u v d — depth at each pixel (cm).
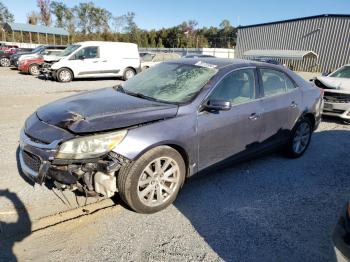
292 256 273
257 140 420
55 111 333
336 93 769
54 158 280
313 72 2953
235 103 383
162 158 314
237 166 463
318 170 468
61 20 6600
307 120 508
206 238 290
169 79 399
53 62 1492
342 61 2783
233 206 348
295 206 358
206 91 355
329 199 379
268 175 438
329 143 612
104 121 295
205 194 372
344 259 203
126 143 287
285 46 3231
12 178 379
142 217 316
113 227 297
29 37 5119
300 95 482
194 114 338
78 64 1473
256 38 3528
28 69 1716
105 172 285
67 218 306
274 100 434
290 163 489
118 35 6400
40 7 5994
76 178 281
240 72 401
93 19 6938
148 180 311
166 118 320
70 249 264
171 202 338
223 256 268
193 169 350
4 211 310
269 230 308
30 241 271
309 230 312
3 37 5031
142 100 358
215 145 363
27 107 810
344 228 209
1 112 730
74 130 285
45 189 356
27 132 315
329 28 2831
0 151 464
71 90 1192
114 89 423
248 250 277
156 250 269
